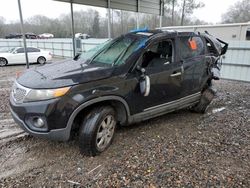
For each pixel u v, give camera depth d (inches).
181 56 161.0
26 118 112.2
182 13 1391.5
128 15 1064.2
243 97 260.1
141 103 138.9
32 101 109.8
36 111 108.3
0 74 414.3
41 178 104.9
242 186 101.3
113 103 129.6
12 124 164.9
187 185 101.0
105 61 142.7
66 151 127.8
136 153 127.0
